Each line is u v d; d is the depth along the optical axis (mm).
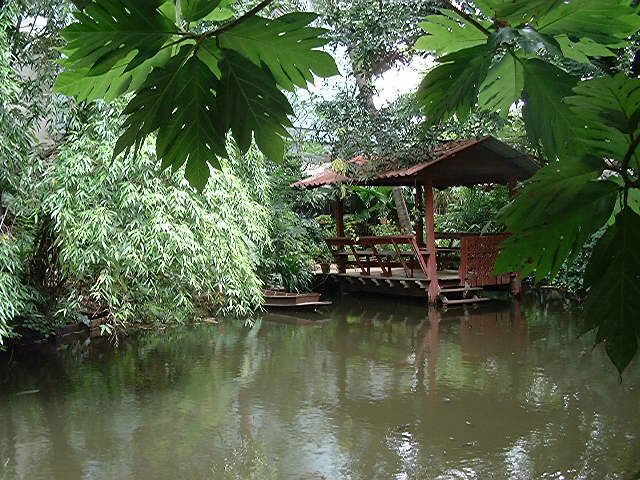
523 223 646
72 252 5469
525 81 861
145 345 6688
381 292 10250
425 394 4848
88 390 5031
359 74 9258
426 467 3457
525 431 3967
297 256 9867
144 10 711
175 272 6211
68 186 5379
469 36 901
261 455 3682
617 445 3674
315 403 4668
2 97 5039
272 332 7508
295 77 816
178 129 854
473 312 8766
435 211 13812
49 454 3732
